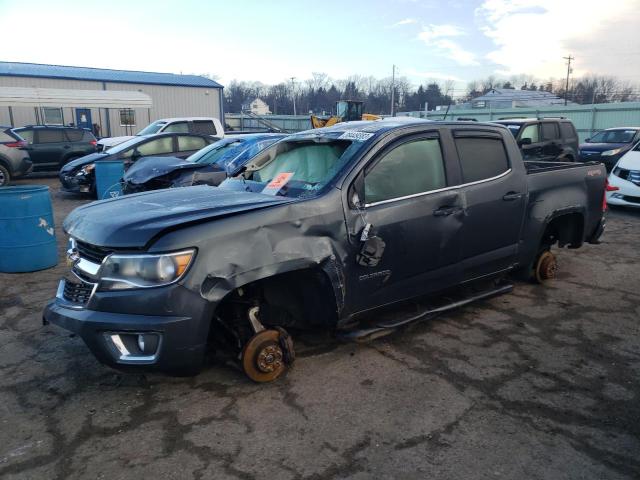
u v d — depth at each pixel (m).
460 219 4.11
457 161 4.17
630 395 3.35
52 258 6.38
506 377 3.58
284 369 3.64
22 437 2.90
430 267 3.99
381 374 3.61
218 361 3.77
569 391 3.39
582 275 6.00
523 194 4.64
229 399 3.29
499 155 4.54
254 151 8.29
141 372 2.98
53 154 16.73
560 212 5.07
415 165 3.92
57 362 3.82
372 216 3.58
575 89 79.62
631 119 27.41
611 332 4.36
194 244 2.90
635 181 9.82
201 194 3.73
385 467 2.63
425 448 2.79
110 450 2.78
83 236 3.15
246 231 3.07
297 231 3.25
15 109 27.06
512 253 4.69
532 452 2.75
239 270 3.02
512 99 67.44
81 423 3.03
